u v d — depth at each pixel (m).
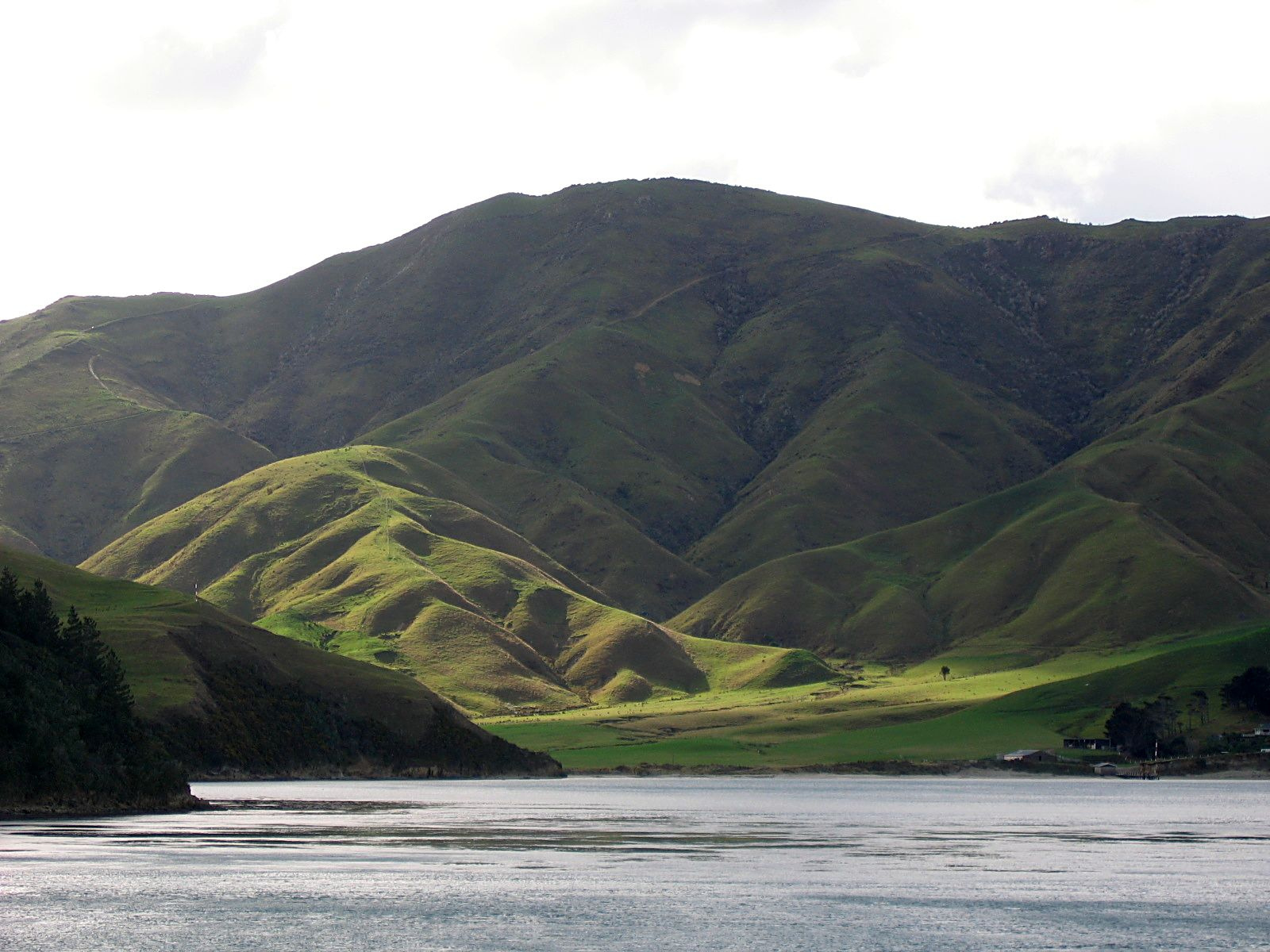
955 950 74.31
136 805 131.12
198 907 81.50
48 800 122.44
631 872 100.38
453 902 85.50
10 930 74.50
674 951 73.06
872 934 78.19
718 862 107.00
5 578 142.00
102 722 135.88
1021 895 92.38
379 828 125.94
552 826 135.12
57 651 140.75
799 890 92.94
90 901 82.00
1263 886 97.69
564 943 74.38
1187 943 76.75
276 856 102.69
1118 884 98.19
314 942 73.31
